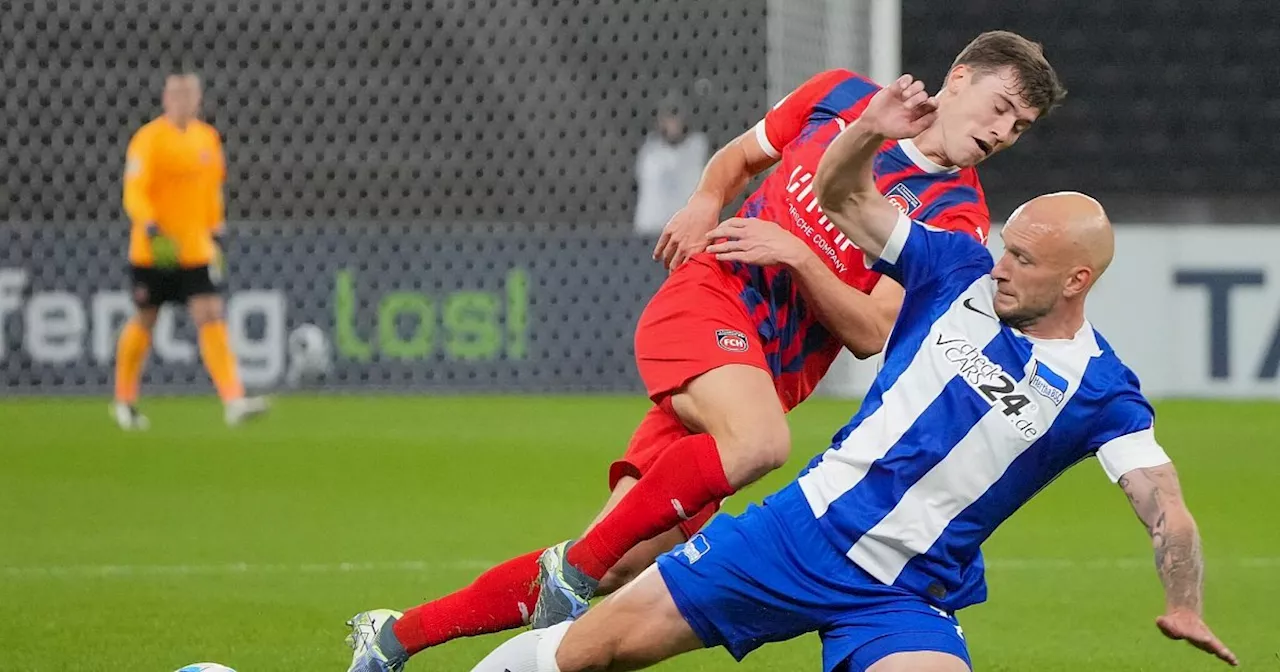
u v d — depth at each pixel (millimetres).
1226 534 24844
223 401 39625
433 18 50375
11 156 49531
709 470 12961
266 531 24250
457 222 50344
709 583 11641
